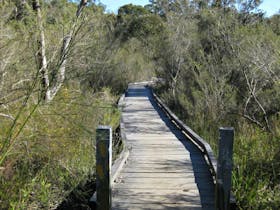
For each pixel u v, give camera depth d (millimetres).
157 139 9812
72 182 5488
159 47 23219
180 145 8953
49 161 5223
